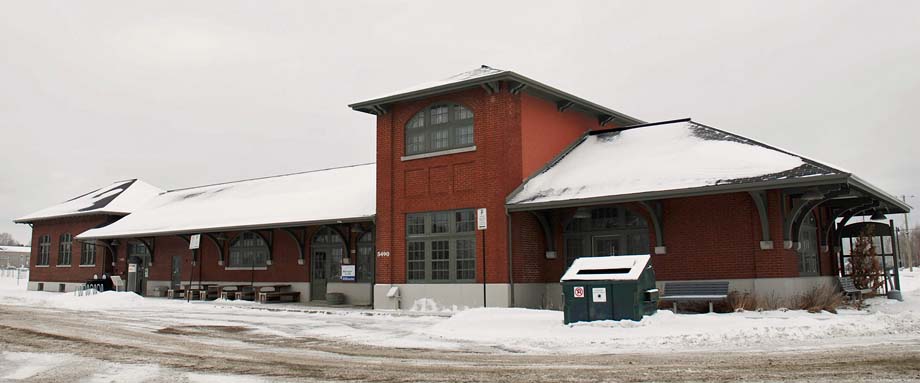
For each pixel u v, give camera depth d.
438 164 25.84
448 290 25.06
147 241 42.09
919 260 110.00
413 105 26.75
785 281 20.48
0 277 75.88
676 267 22.27
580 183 23.61
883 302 24.00
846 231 26.17
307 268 33.50
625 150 25.22
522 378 10.68
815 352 12.56
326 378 11.09
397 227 26.64
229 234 37.69
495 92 24.67
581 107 28.12
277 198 37.19
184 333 18.47
